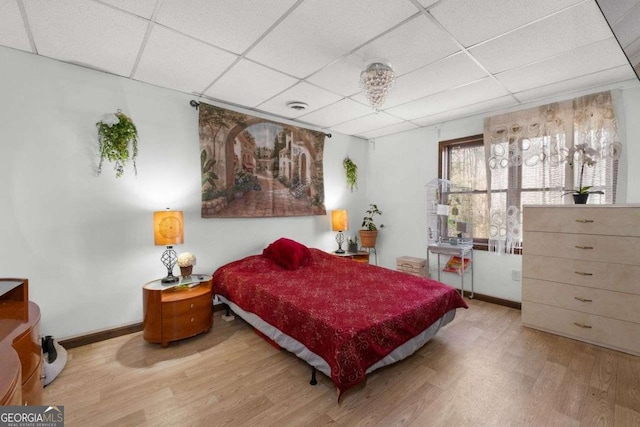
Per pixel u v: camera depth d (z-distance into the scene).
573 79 2.70
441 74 2.60
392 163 4.66
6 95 2.16
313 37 2.04
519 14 1.79
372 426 1.61
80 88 2.45
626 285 2.31
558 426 1.59
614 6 1.31
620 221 2.34
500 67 2.47
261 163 3.57
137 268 2.75
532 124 3.16
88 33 1.98
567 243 2.60
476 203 3.75
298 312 2.10
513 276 3.39
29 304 1.63
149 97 2.80
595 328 2.46
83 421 1.64
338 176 4.59
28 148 2.24
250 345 2.54
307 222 4.15
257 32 1.98
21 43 2.10
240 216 3.39
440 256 4.04
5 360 0.95
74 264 2.44
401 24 1.89
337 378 1.68
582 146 2.75
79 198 2.45
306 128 4.09
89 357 2.30
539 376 2.05
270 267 3.17
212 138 3.16
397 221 4.60
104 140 2.51
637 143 2.64
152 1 1.67
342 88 2.91
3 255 2.16
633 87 2.66
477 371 2.12
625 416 1.65
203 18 1.83
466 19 1.84
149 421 1.65
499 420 1.64
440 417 1.67
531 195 3.20
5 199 2.16
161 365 2.21
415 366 2.19
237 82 2.77
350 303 2.21
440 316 2.41
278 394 1.89
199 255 3.14
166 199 2.91
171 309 2.46
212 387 1.96
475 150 3.76
